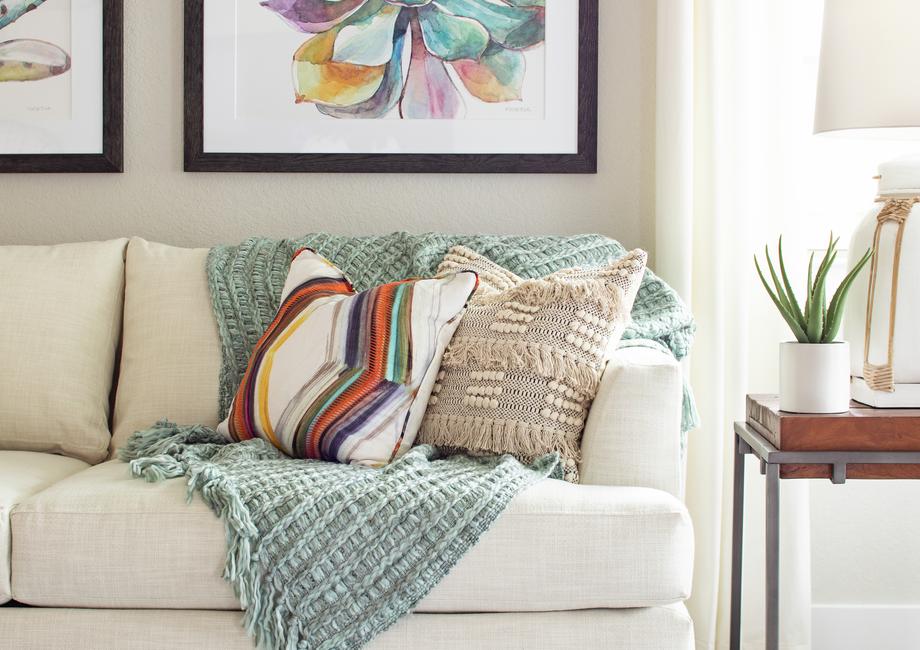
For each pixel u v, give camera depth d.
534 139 2.50
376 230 2.53
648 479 1.64
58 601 1.49
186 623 1.47
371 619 1.44
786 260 2.34
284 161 2.49
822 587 2.50
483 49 2.49
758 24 2.34
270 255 2.22
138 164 2.52
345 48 2.49
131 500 1.50
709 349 2.32
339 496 1.51
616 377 1.69
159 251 2.25
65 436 2.07
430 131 2.49
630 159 2.51
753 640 2.33
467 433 1.77
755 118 2.35
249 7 2.48
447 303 1.86
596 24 2.47
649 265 2.51
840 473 1.62
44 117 2.50
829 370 1.67
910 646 2.46
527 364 1.75
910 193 1.82
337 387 1.80
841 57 1.83
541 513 1.47
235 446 1.81
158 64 2.51
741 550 1.92
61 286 2.16
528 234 2.50
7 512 1.51
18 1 2.49
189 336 2.12
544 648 1.46
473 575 1.46
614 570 1.46
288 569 1.46
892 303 1.77
